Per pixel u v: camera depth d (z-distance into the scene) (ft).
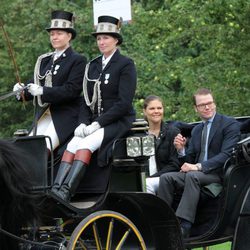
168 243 46.62
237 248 47.73
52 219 45.88
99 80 46.78
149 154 45.68
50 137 45.14
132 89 46.39
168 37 82.23
